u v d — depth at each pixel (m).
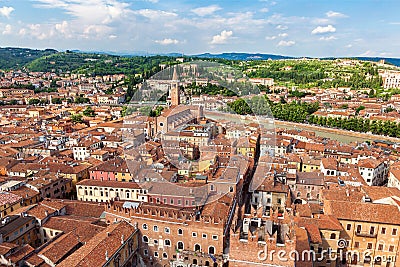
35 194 119.88
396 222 88.38
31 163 154.00
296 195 130.00
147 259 92.25
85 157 175.25
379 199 101.56
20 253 79.62
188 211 90.50
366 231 91.00
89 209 109.62
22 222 93.75
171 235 88.88
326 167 146.88
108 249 79.31
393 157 181.50
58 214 105.75
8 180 128.12
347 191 108.50
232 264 70.62
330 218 92.69
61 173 143.12
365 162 157.62
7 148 183.00
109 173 140.88
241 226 75.38
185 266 86.56
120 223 89.88
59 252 81.69
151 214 89.50
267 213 97.94
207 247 86.56
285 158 162.38
